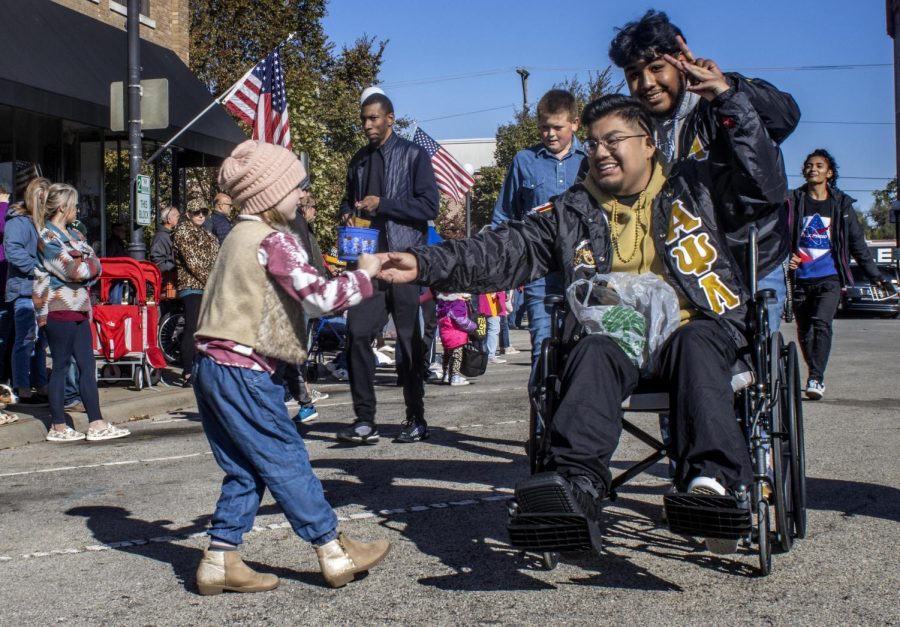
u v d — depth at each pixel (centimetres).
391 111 714
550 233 421
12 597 379
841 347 1653
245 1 2628
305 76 2291
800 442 417
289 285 354
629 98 415
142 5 1792
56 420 775
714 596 357
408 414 727
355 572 379
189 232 1080
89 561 426
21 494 571
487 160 5462
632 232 413
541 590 368
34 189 763
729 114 373
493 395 1034
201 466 645
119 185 1619
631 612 341
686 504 337
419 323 719
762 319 380
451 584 378
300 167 376
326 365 1366
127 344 1034
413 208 702
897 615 333
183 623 343
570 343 411
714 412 353
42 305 761
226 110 1800
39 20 1405
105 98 1402
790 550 414
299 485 368
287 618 345
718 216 402
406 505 512
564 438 354
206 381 362
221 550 372
